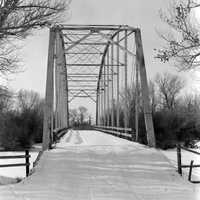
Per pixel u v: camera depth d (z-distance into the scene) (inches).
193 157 742.5
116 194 357.7
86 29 974.4
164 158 581.0
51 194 353.7
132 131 935.0
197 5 425.7
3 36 545.0
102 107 2020.2
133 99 1214.9
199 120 1226.6
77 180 433.1
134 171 490.6
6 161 801.6
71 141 960.3
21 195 350.9
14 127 1214.9
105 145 768.3
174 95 2463.1
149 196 349.4
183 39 434.0
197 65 444.5
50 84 752.3
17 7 526.9
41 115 1435.8
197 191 378.3
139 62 801.6
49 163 540.7
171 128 1112.8
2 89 725.3
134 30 847.7
